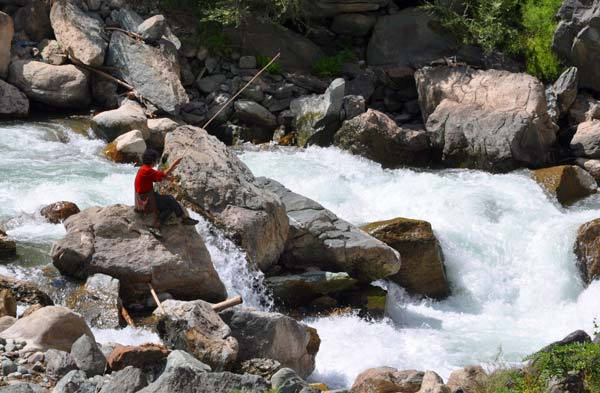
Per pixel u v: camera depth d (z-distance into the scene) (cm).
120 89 3441
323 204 2825
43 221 2375
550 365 1477
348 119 3391
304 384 1463
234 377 1379
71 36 3381
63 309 1608
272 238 2350
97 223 2088
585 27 3500
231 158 2472
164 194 2225
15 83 3300
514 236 2712
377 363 2003
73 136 3131
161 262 2073
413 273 2488
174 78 3412
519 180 3130
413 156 3400
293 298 2273
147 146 3177
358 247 2359
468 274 2595
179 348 1636
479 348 2172
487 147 3291
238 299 1755
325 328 2169
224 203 2336
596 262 2564
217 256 2255
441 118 3406
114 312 1961
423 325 2334
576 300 2559
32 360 1490
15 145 2966
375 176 3052
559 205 2986
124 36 3453
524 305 2562
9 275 2056
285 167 3044
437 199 2839
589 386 1442
